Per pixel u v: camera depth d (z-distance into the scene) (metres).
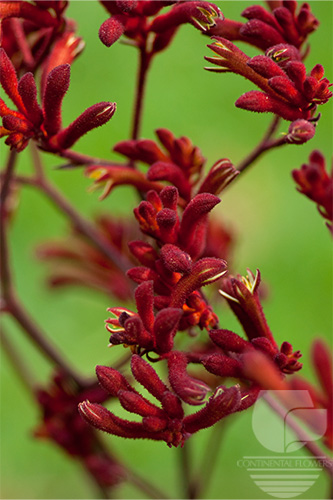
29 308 2.00
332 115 1.98
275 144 1.06
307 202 1.97
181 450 1.18
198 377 1.10
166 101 2.07
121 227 1.21
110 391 0.93
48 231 2.02
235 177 0.99
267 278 1.92
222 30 1.02
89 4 2.11
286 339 1.88
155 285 0.96
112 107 0.98
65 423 1.16
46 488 1.83
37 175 1.18
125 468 1.18
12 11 1.02
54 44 1.05
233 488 1.67
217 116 2.07
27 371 1.21
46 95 0.98
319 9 2.10
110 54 2.10
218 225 1.21
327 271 1.93
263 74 0.98
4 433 1.93
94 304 2.01
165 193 0.96
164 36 1.05
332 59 2.06
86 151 1.96
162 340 0.93
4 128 0.98
